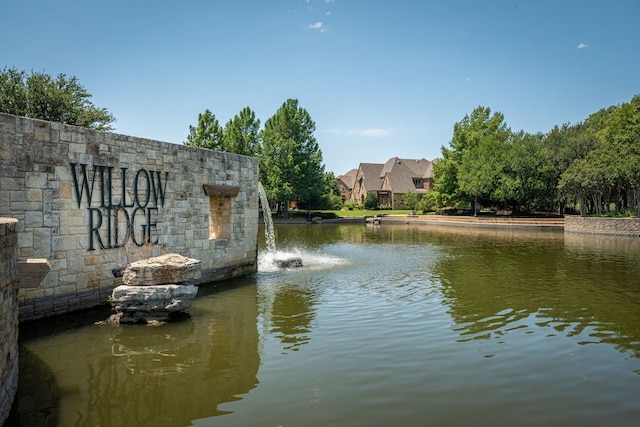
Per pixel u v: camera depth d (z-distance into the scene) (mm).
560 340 9828
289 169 58562
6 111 34438
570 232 41469
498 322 11203
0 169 10055
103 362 8547
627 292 14531
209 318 11609
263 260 21422
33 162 10664
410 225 55156
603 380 7742
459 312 12148
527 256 23641
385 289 15227
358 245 30109
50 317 11109
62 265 11305
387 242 32219
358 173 92938
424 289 15211
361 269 19531
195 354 9000
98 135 12172
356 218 60656
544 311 12219
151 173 13820
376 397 7086
